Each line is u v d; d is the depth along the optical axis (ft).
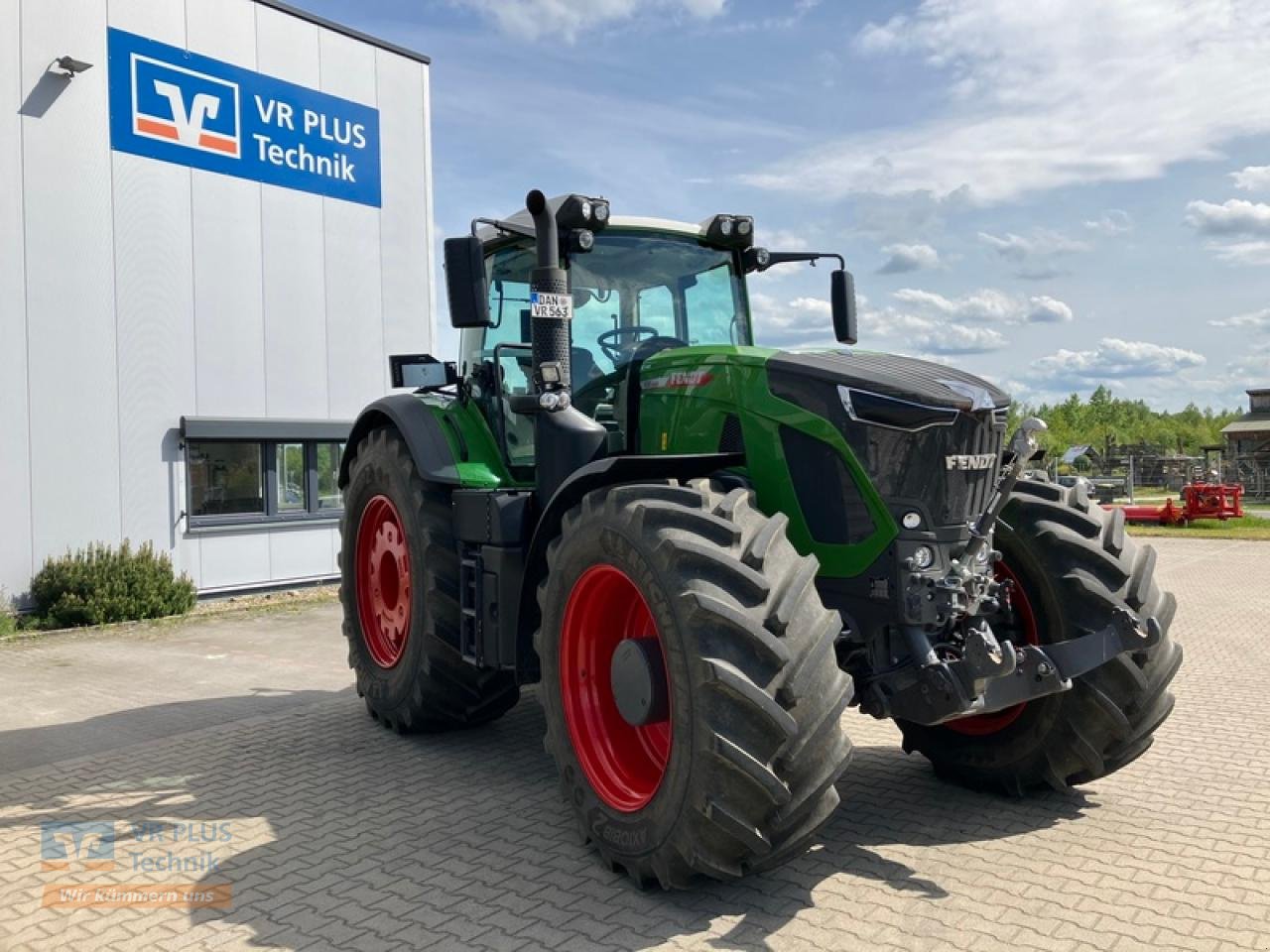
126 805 14.11
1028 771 13.33
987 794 13.97
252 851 12.28
